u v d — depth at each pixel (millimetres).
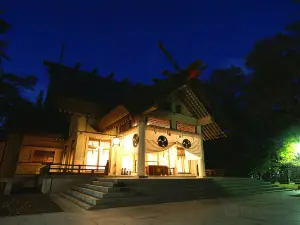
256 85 23641
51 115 19281
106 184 9594
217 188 12008
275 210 7301
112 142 16469
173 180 11203
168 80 14492
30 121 17578
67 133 18609
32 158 16938
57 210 7324
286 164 19844
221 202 9242
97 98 18328
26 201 8906
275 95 22062
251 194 12578
